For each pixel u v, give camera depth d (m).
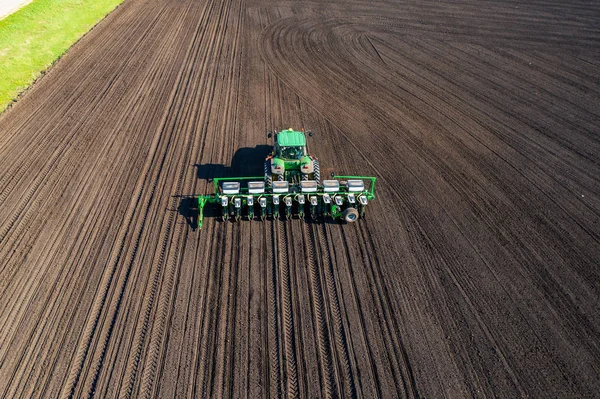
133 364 9.80
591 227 14.29
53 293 11.39
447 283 12.07
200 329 10.62
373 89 22.88
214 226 13.90
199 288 11.70
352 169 16.72
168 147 17.75
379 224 14.14
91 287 11.62
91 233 13.42
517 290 11.91
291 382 9.59
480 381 9.66
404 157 17.55
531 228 14.14
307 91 22.39
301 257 12.84
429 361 10.06
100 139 18.02
